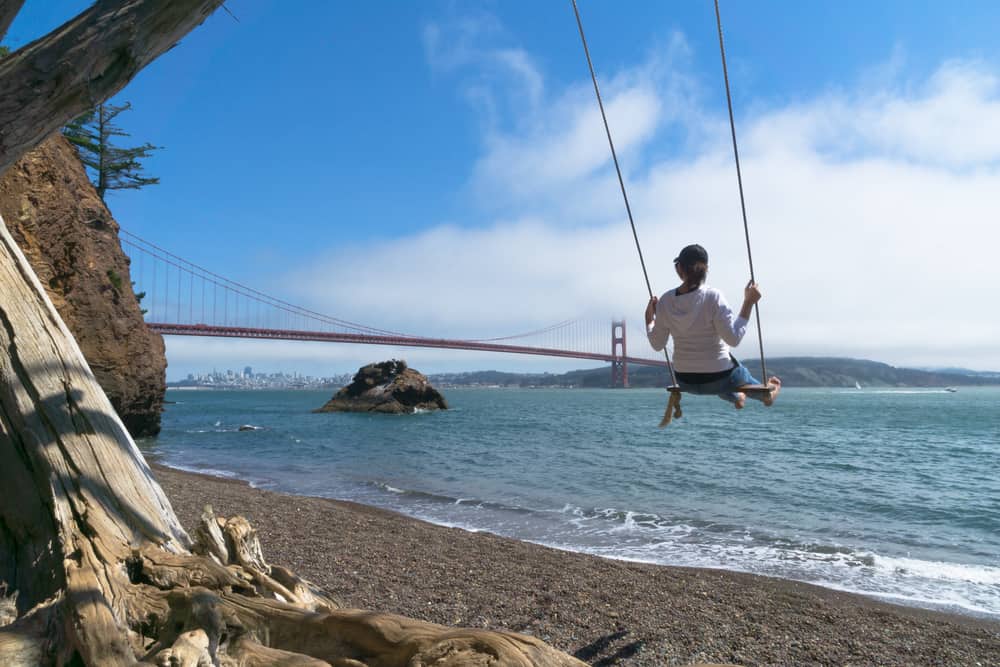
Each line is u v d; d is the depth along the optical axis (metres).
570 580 6.07
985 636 4.95
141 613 2.42
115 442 3.06
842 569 7.34
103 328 21.16
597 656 4.36
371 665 2.26
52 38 2.05
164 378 26.23
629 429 34.81
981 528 10.02
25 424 2.79
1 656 2.12
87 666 2.16
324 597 3.34
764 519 10.44
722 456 20.97
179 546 3.02
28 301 3.07
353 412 51.00
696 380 3.55
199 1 2.18
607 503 11.84
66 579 2.45
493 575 6.18
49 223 18.64
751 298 3.53
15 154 2.14
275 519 8.62
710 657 4.38
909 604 5.98
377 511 10.23
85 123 29.12
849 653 4.54
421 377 53.75
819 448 24.36
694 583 6.18
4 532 2.78
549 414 52.12
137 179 32.38
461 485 14.06
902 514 11.14
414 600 5.36
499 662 1.98
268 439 27.81
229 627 2.35
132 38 2.12
